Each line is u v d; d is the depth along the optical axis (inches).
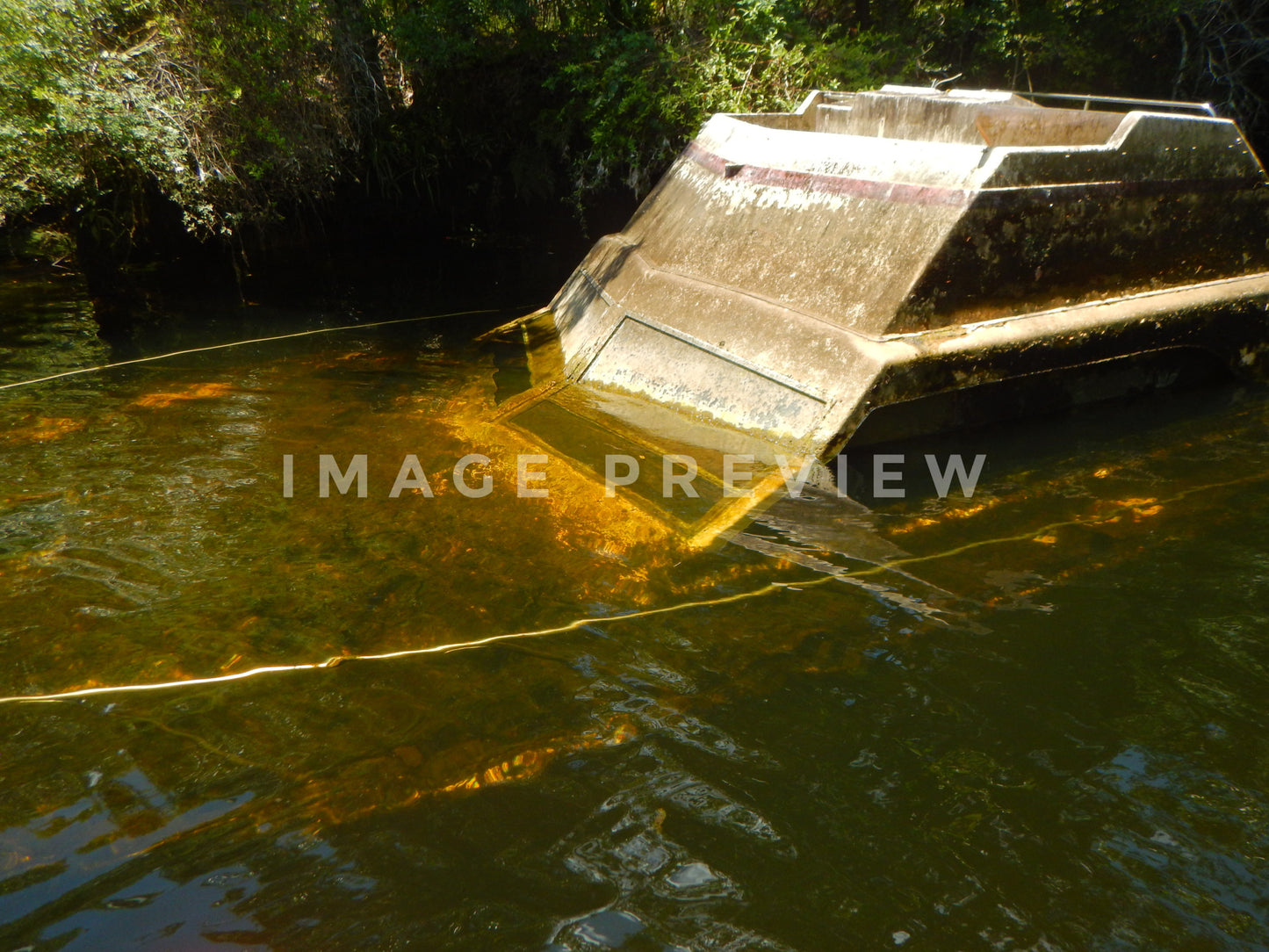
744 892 71.4
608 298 197.8
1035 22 398.3
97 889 71.7
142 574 116.9
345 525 129.0
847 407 139.3
